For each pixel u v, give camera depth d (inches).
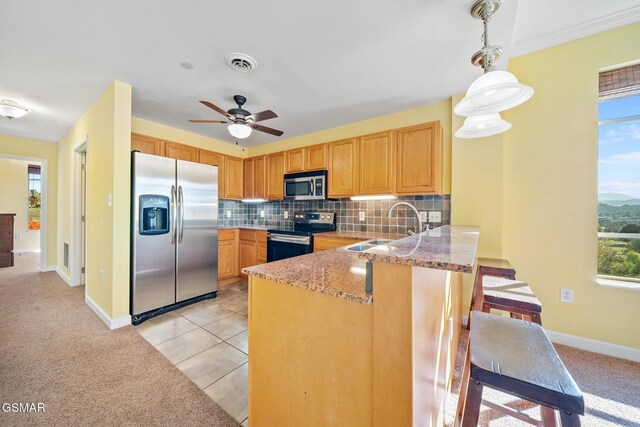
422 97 103.0
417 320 31.1
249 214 192.4
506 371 32.4
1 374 66.9
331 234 122.6
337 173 130.0
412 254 31.0
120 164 92.8
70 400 58.3
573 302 83.0
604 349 78.4
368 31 65.3
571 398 28.5
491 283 73.7
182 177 112.3
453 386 65.9
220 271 147.3
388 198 125.6
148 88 95.8
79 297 123.0
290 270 46.6
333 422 37.5
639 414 56.1
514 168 91.8
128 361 73.4
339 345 36.8
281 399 43.6
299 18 61.0
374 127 125.2
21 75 87.4
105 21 62.1
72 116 126.0
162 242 105.3
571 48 83.0
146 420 53.4
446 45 70.7
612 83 78.7
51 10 58.4
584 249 82.1
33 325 94.1
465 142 98.7
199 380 66.0
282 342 43.5
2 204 243.8
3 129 147.3
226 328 94.3
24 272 170.4
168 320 100.6
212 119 127.1
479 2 55.3
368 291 34.5
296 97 103.1
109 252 94.7
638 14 72.8
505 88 45.8
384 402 31.5
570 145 83.7
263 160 163.8
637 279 79.0
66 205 154.6
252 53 74.7
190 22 62.4
